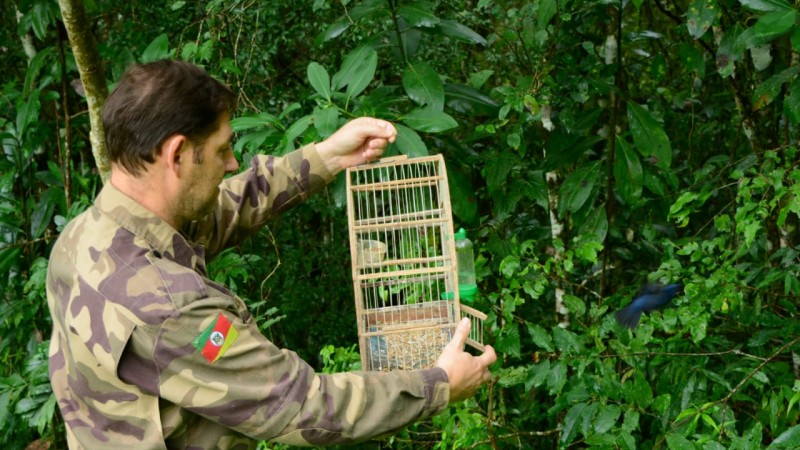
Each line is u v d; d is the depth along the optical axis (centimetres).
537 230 352
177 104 137
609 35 351
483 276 271
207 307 135
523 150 299
